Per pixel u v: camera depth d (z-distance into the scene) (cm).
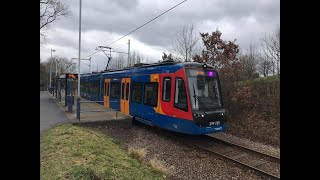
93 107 2086
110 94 1955
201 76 1115
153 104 1279
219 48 1886
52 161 676
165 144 1121
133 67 1608
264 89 1806
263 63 2662
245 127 1484
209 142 1177
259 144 1213
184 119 1069
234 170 830
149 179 645
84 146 821
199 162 904
